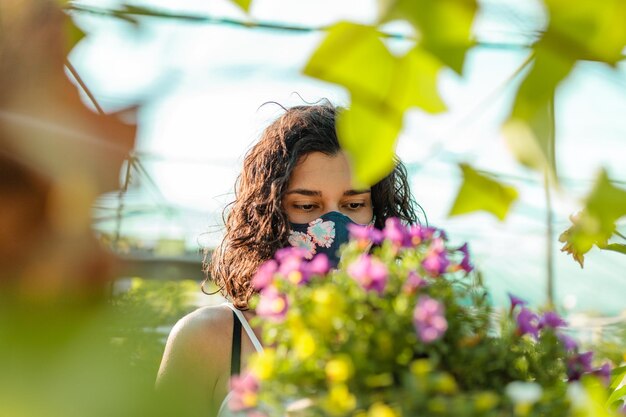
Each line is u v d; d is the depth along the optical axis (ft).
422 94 1.28
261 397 2.95
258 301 3.46
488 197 1.38
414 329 3.03
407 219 7.20
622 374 4.17
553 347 3.56
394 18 1.26
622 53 1.26
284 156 6.55
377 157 1.29
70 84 0.91
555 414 2.87
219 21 1.18
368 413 2.66
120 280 0.88
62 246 0.85
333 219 6.33
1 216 0.83
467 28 1.26
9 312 0.79
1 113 0.86
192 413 0.83
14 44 0.91
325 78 1.25
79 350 0.79
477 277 3.66
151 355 0.84
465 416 2.55
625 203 1.34
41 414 0.75
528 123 1.29
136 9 1.09
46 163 0.86
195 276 7.44
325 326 2.96
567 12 1.26
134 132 0.92
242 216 6.87
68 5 0.99
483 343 3.42
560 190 1.28
